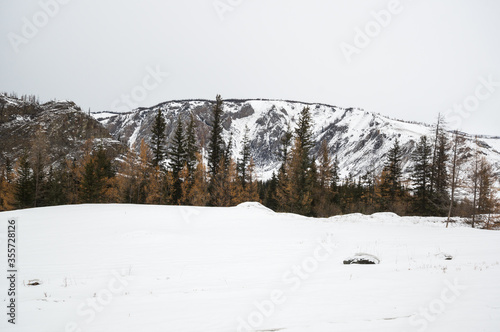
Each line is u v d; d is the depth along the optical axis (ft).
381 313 17.24
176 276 28.68
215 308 19.17
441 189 108.88
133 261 34.88
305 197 106.11
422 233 56.18
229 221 67.72
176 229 57.31
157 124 128.88
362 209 129.80
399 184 130.72
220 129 132.46
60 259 35.86
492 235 54.60
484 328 14.66
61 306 20.24
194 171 120.37
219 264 33.40
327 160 122.93
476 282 22.81
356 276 26.61
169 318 17.54
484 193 87.10
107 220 63.21
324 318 16.74
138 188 118.93
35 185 131.85
